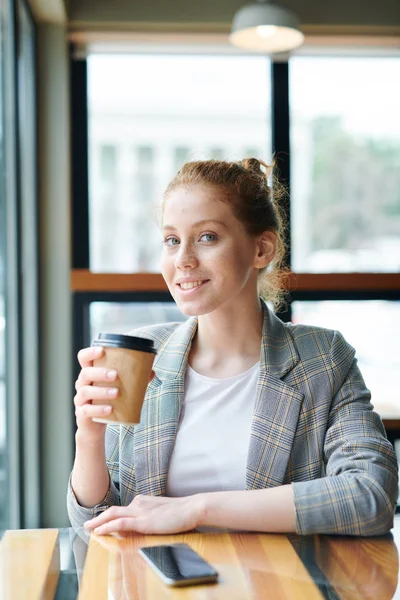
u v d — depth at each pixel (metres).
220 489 1.13
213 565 0.81
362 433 1.12
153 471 1.14
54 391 3.36
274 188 1.41
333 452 1.12
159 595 0.71
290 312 3.47
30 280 3.23
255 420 1.14
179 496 1.14
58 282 3.37
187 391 1.19
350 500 0.96
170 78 3.49
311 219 3.54
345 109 3.55
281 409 1.14
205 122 3.50
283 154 3.50
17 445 2.75
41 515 3.31
